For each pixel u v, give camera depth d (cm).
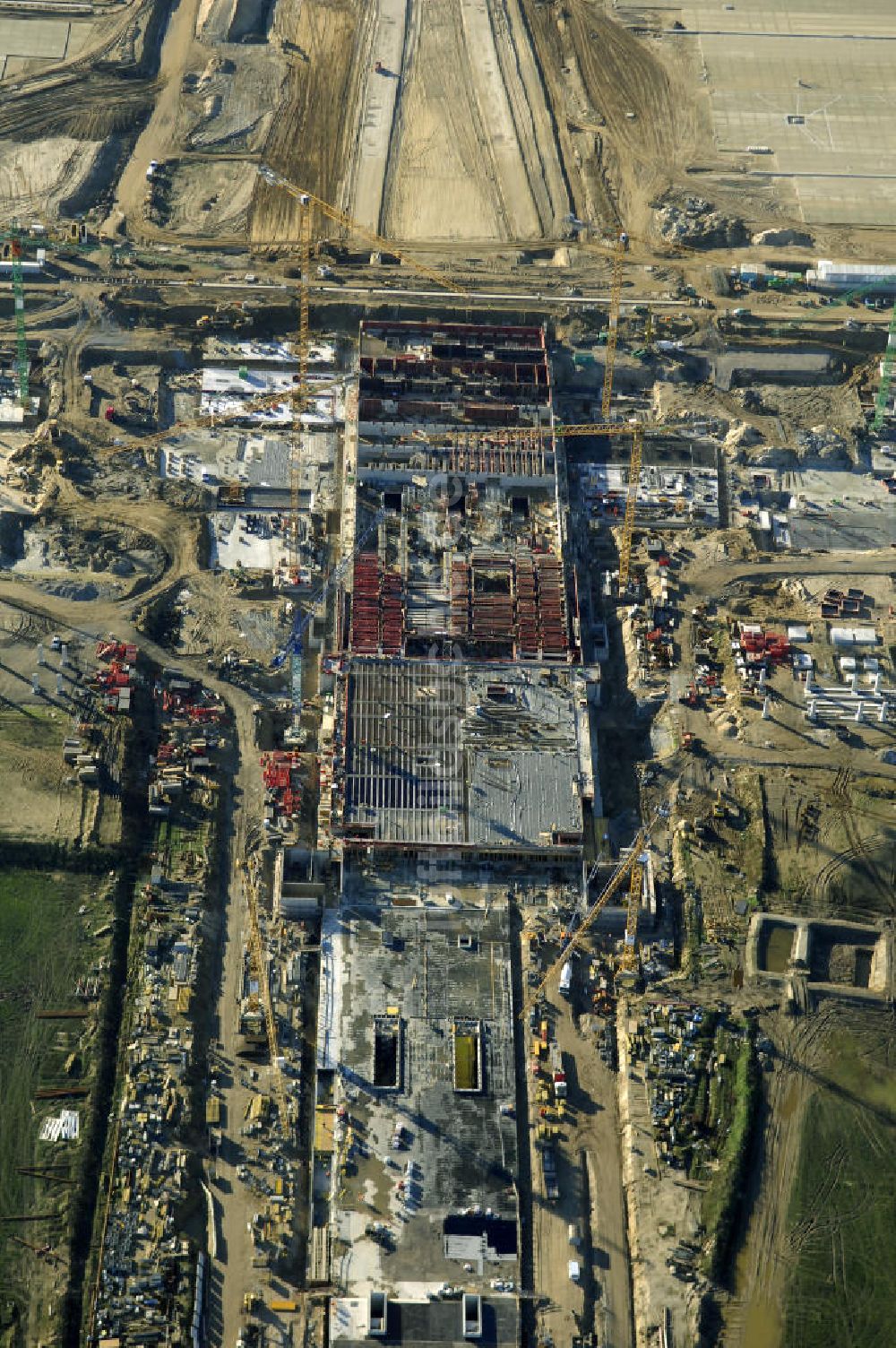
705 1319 19362
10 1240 19438
